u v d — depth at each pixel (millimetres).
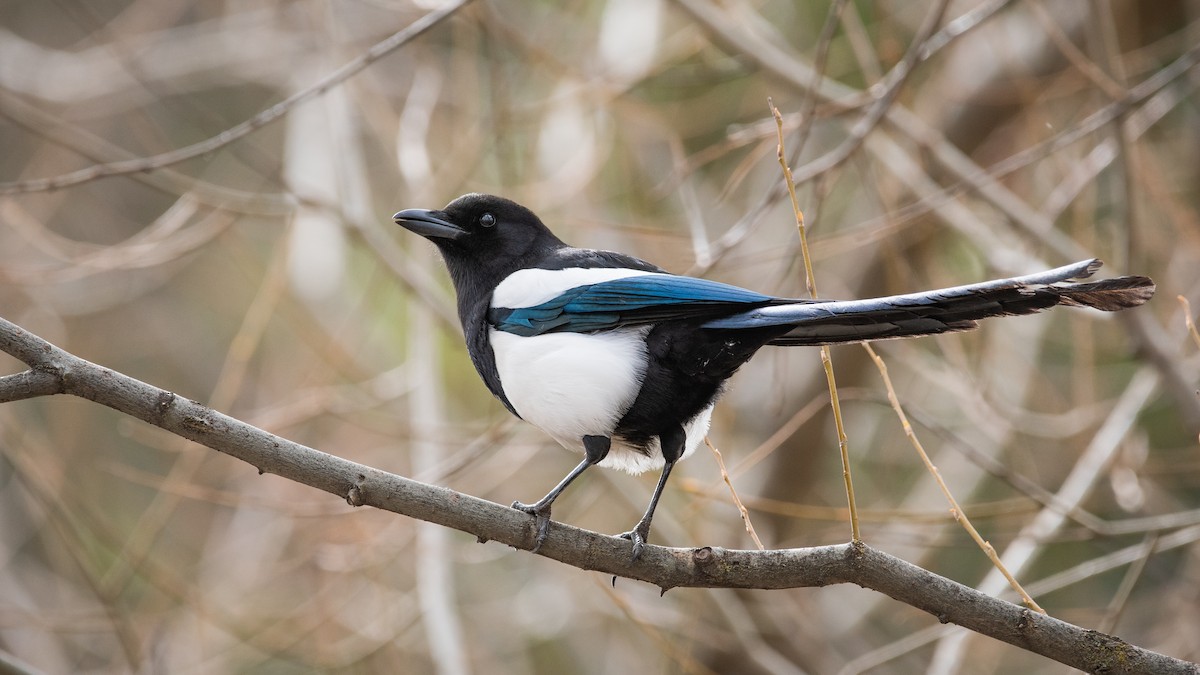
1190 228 13211
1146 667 6711
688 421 7914
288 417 12734
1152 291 6215
